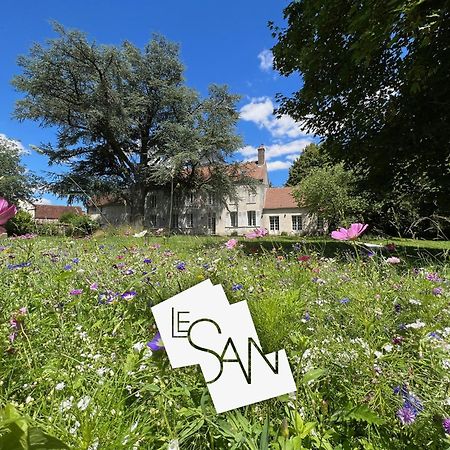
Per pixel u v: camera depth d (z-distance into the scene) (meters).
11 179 36.06
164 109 35.00
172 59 34.25
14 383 1.19
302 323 1.65
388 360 1.28
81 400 1.02
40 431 0.56
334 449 0.99
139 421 1.02
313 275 2.94
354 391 1.14
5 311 1.81
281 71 10.78
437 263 3.35
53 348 1.52
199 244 6.91
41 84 31.00
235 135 33.03
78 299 2.03
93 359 1.37
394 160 9.00
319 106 9.51
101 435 0.88
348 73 8.68
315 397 1.13
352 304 1.84
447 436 0.88
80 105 31.59
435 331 1.44
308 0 8.54
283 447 0.89
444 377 1.10
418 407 1.01
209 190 35.28
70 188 31.03
